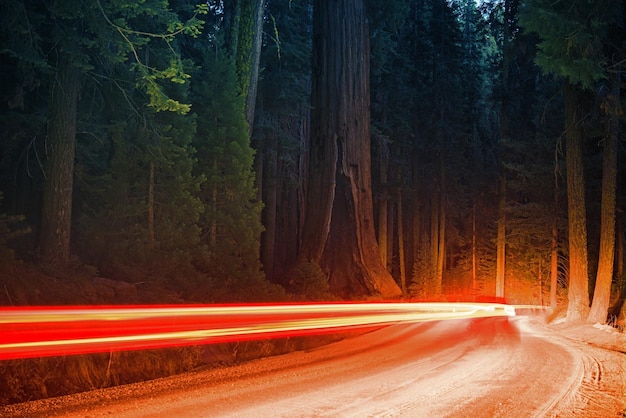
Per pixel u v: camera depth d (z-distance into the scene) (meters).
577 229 28.08
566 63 23.08
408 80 56.19
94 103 18.97
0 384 8.84
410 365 12.41
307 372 11.38
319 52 35.00
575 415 7.71
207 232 21.55
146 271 17.83
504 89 50.16
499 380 10.38
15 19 14.45
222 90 22.80
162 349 11.91
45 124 17.58
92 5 14.86
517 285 56.53
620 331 21.44
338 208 34.22
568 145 28.67
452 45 57.84
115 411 7.67
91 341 11.66
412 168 60.19
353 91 34.47
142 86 17.19
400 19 37.91
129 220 18.67
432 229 58.53
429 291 51.66
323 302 25.25
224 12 33.84
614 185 26.53
